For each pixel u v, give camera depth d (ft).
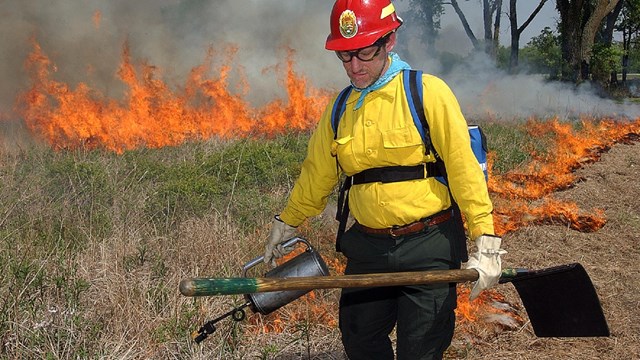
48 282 13.82
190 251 16.25
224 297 13.88
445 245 9.75
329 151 10.23
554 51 119.75
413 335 9.70
